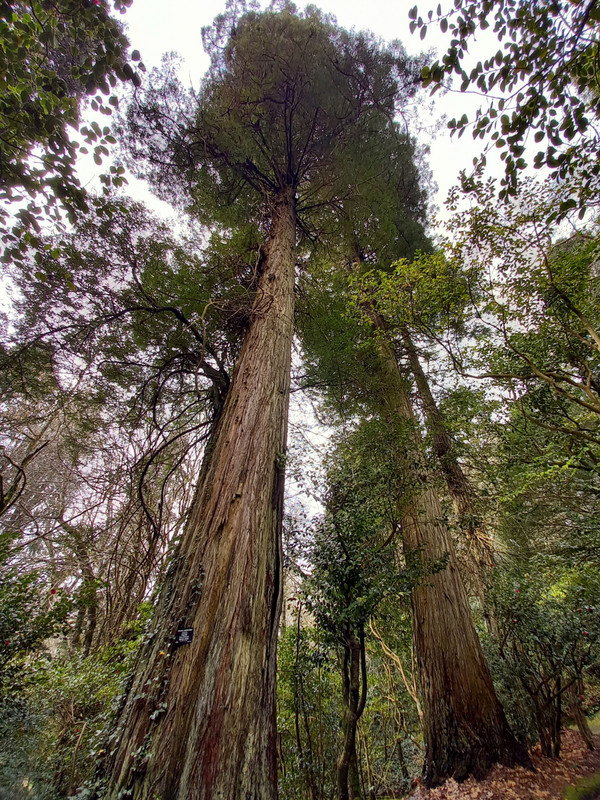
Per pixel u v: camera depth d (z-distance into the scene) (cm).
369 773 580
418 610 478
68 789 348
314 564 349
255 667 229
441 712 411
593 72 237
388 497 417
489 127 254
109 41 248
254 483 314
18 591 414
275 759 211
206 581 257
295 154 768
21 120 249
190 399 613
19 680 397
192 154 700
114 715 253
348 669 345
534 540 596
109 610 682
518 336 465
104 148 278
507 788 334
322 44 654
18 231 283
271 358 428
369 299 552
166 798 176
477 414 526
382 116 749
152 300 470
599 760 374
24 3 232
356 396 671
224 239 650
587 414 469
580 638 404
